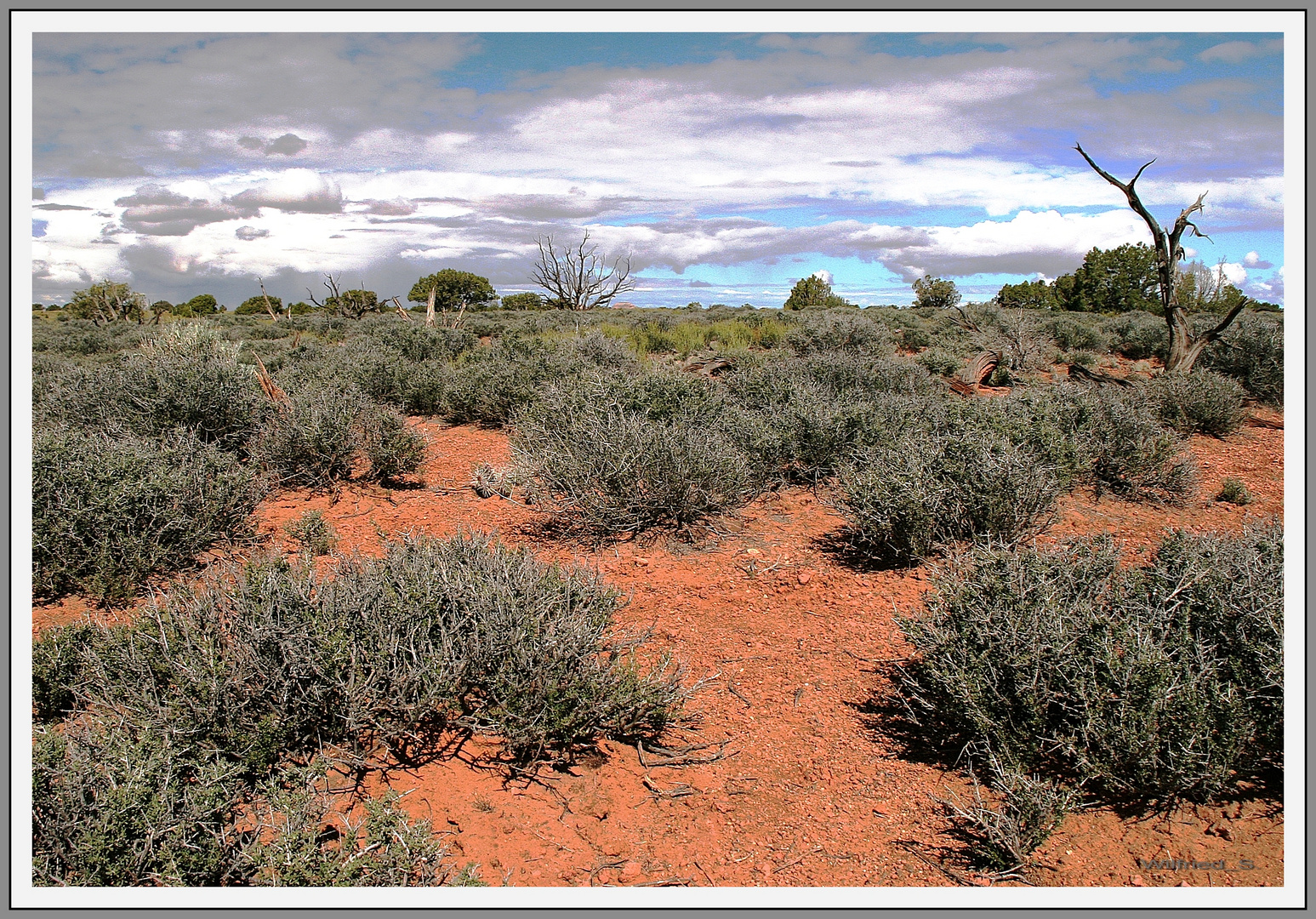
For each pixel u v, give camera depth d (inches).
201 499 233.0
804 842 117.7
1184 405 403.9
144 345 534.3
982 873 109.0
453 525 270.5
